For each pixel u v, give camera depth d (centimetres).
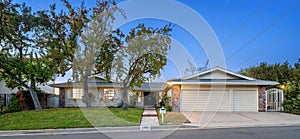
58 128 899
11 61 1353
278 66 2734
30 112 1223
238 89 1684
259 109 1664
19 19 1287
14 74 1437
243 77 1733
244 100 1678
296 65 2698
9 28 1284
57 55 1368
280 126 999
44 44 1383
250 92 1686
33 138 752
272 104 1756
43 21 1343
